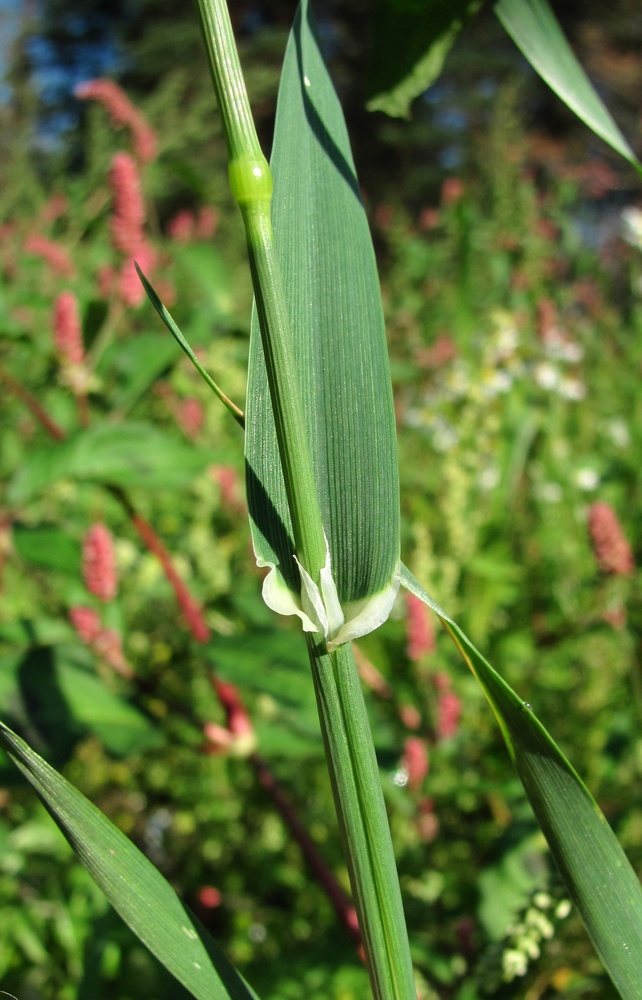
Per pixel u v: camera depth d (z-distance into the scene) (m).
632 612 0.35
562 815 0.11
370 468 0.11
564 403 0.61
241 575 0.42
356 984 0.21
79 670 0.21
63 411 0.41
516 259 0.76
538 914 0.15
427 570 0.35
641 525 0.41
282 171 0.11
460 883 0.26
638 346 0.61
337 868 0.30
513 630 0.37
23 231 0.71
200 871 0.31
